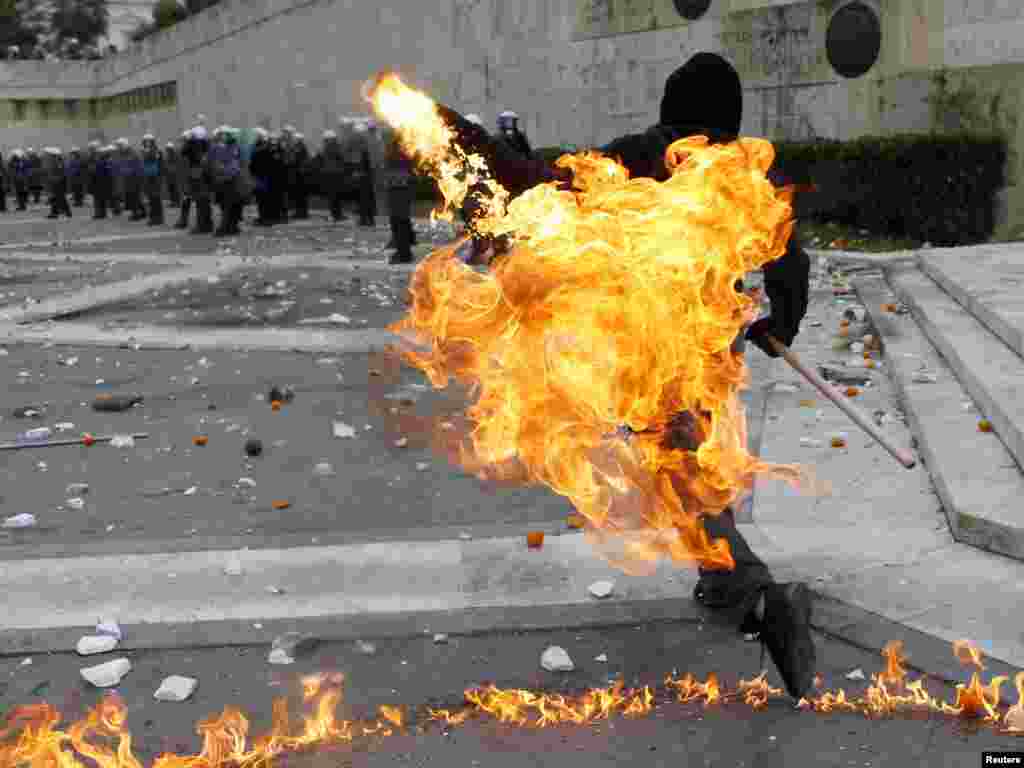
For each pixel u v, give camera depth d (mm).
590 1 24016
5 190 40781
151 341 10609
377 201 26875
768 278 3822
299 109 38812
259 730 3459
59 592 4543
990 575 4324
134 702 3650
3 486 6156
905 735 3299
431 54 30344
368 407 7699
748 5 19844
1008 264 11047
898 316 9977
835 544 4715
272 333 10828
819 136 18703
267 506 5664
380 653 3953
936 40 16484
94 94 64500
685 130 3875
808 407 7008
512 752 3299
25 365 9711
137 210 32594
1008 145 15508
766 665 3762
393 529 5219
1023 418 5461
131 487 6082
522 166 3957
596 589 4328
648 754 3258
